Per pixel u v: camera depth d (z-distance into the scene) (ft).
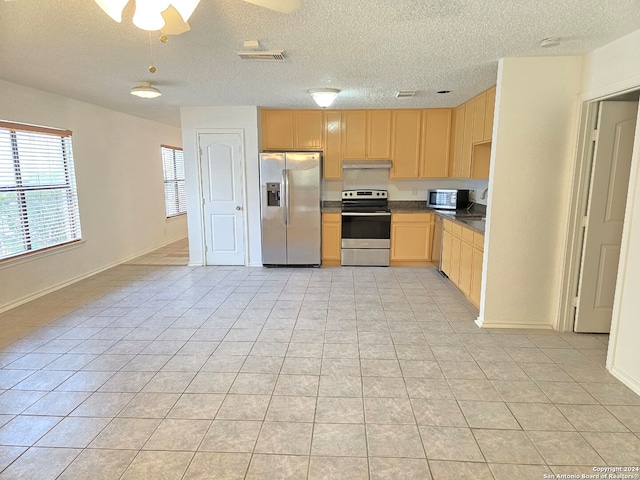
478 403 7.51
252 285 15.39
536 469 5.87
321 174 18.21
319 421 7.01
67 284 15.29
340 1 6.51
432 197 18.60
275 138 18.24
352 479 5.70
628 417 7.04
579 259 10.41
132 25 7.54
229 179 17.85
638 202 7.77
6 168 12.55
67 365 9.05
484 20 7.34
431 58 9.83
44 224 14.17
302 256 18.08
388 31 7.93
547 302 10.91
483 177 15.26
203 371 8.78
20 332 10.86
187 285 15.38
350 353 9.60
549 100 9.92
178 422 7.00
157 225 22.59
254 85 12.84
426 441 6.48
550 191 10.34
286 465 5.98
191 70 10.84
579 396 7.70
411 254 18.20
